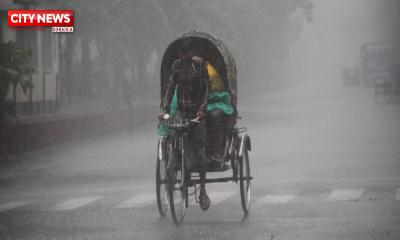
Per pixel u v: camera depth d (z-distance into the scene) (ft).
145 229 47.93
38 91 165.48
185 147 50.44
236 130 53.21
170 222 50.49
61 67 182.80
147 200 60.85
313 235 44.29
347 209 53.42
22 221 52.54
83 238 45.32
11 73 110.93
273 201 58.29
